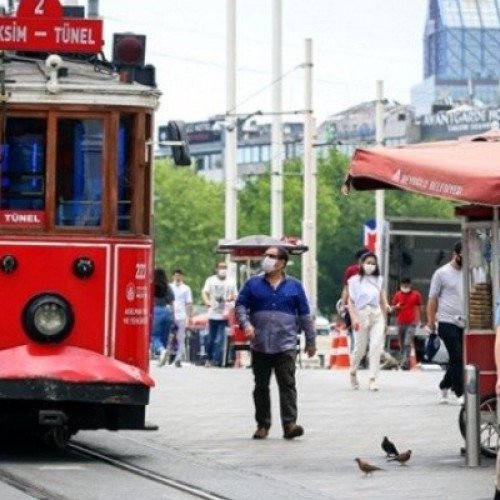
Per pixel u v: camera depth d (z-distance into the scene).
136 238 33.50
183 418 44.56
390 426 42.44
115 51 34.78
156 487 30.20
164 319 75.38
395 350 83.31
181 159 34.22
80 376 32.75
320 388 57.44
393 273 90.06
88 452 35.75
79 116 33.44
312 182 113.50
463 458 35.34
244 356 75.94
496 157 33.00
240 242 79.06
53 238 33.25
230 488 30.23
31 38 34.31
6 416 33.59
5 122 33.22
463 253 35.34
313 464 34.22
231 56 103.94
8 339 33.09
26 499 27.91
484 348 35.09
